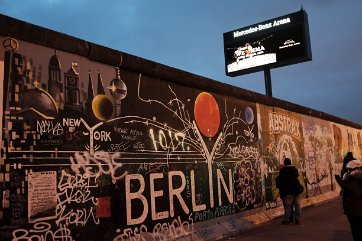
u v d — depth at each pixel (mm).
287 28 24016
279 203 13258
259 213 11922
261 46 24766
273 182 13109
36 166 5836
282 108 14664
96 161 6844
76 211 6371
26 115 5793
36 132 5898
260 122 12883
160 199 8203
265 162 12805
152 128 8242
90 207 6621
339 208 14312
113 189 7117
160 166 8328
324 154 18406
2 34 5633
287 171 11320
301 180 15523
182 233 8648
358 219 6871
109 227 6941
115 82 7453
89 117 6816
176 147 8898
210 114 10312
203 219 9422
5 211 5379
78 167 6496
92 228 6609
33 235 5688
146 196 7852
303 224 11039
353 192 6844
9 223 5410
